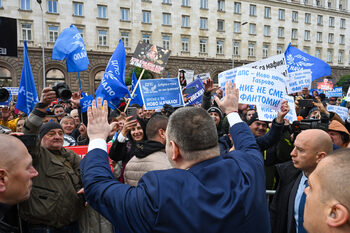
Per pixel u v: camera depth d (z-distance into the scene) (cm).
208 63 2952
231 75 387
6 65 2206
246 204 100
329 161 81
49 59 2342
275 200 221
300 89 516
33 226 202
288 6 3350
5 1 2200
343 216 71
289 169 218
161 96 485
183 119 114
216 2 2964
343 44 3772
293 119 327
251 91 273
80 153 348
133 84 820
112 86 429
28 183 131
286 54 548
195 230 92
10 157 124
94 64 2497
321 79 3488
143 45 459
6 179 122
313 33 3547
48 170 206
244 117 556
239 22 3103
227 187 102
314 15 3541
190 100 594
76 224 223
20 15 2247
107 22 2534
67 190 210
